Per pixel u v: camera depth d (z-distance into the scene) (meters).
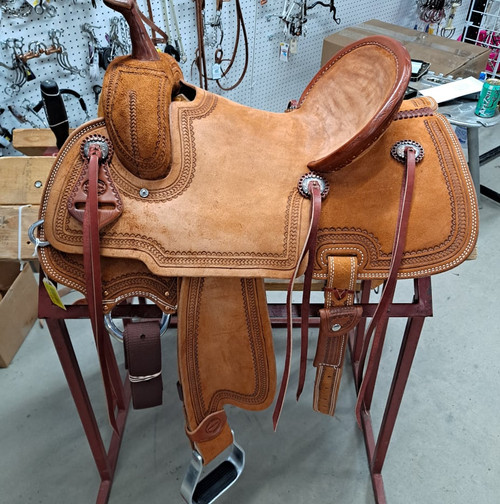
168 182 0.76
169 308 0.82
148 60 0.75
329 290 0.81
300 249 0.77
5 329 1.59
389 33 2.42
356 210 0.79
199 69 1.97
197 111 0.80
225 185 0.77
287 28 2.27
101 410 1.50
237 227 0.76
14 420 1.46
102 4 1.68
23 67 1.61
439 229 0.79
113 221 0.74
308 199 0.79
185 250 0.75
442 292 1.96
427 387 1.58
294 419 1.49
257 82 2.42
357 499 1.29
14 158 1.35
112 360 1.33
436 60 2.21
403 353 1.03
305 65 2.54
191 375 0.87
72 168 0.74
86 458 1.38
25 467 1.35
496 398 1.55
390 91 0.70
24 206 1.31
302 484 1.32
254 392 0.93
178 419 1.49
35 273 1.89
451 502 1.28
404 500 1.29
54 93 0.78
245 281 0.82
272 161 0.81
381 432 1.21
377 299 1.92
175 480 1.33
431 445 1.42
